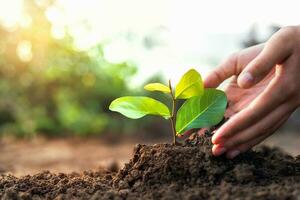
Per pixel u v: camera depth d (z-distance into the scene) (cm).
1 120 172
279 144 154
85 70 177
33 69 176
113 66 173
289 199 40
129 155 129
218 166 47
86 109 178
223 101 50
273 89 44
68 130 173
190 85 49
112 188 49
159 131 180
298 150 140
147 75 188
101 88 181
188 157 48
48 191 50
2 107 172
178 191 44
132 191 46
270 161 50
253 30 196
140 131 179
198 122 50
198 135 53
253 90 56
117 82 176
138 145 52
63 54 172
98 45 172
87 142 159
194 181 46
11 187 50
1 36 175
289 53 44
